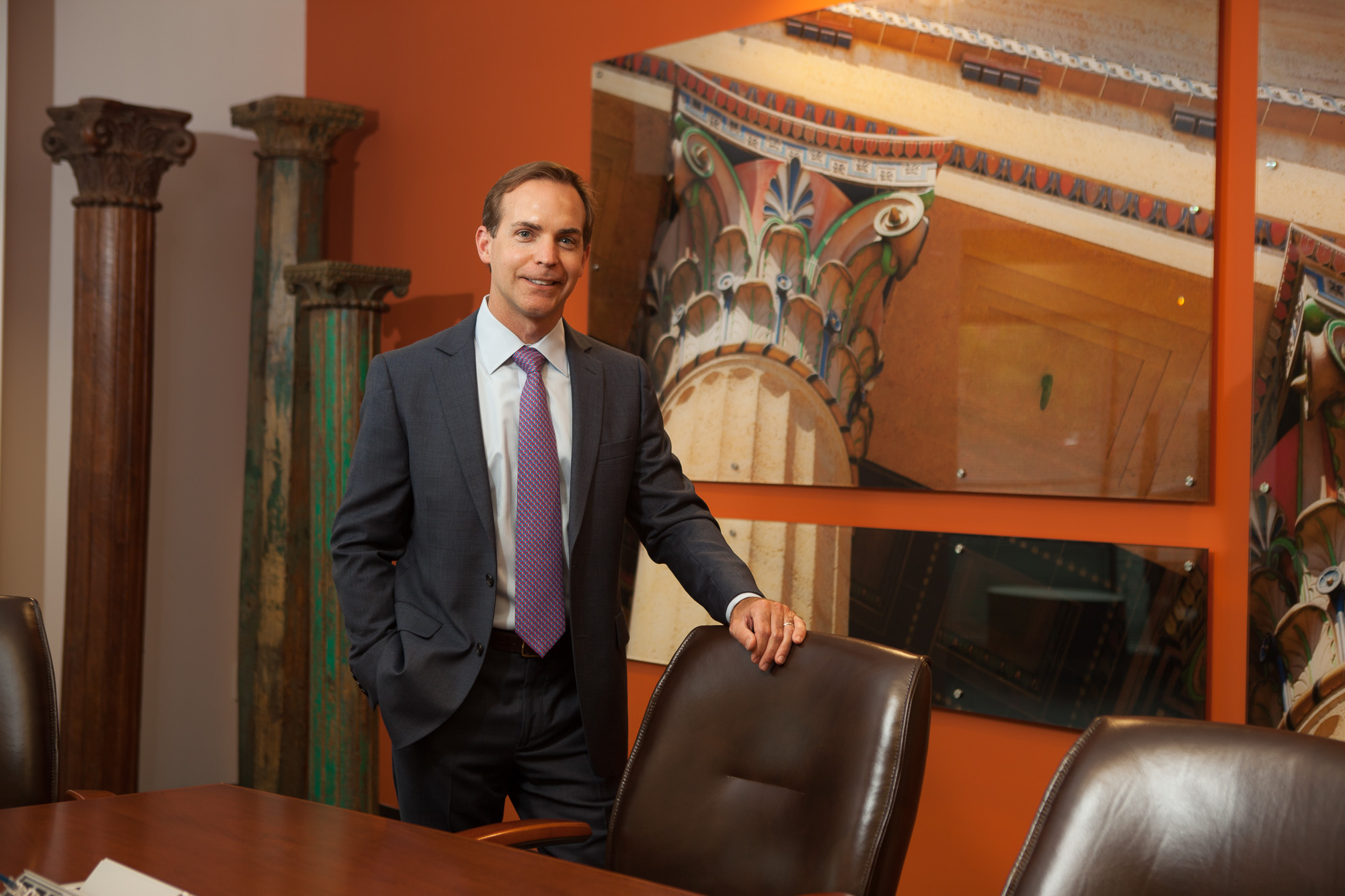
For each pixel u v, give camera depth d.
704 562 1.98
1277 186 2.27
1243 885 1.15
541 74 3.54
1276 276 2.27
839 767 1.50
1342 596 2.16
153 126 3.50
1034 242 2.56
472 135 3.73
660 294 3.19
